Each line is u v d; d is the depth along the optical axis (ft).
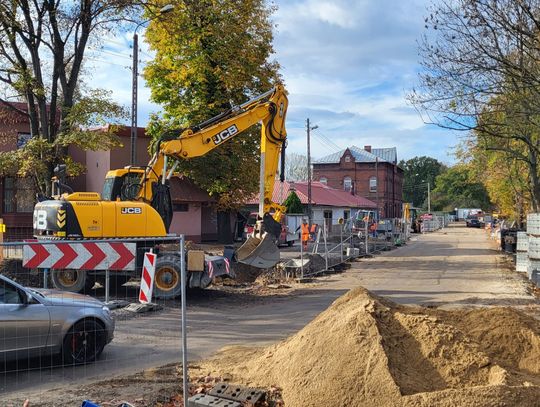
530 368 21.85
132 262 32.81
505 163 108.47
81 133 64.44
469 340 20.74
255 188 104.88
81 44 71.87
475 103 47.60
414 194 429.38
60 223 47.75
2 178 92.17
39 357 25.85
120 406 18.74
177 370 25.45
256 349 29.35
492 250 123.13
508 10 42.39
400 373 19.02
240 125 56.44
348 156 279.28
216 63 102.22
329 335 21.35
